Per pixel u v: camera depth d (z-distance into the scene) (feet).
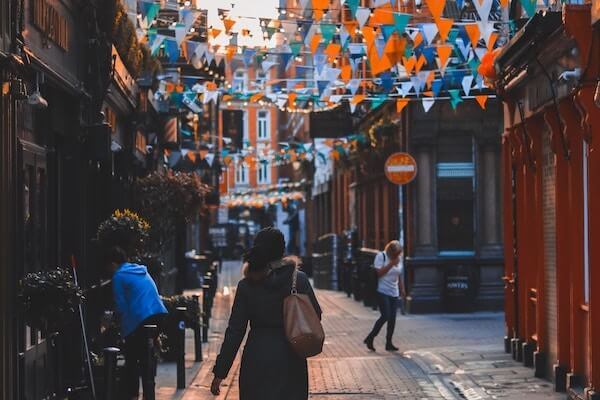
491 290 97.60
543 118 53.36
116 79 58.90
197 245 198.39
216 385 29.32
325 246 146.82
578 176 46.06
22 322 35.99
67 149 49.21
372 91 100.68
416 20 77.87
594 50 41.50
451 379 53.21
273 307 28.78
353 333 80.23
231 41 61.16
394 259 67.36
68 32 47.29
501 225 98.02
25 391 36.58
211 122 159.94
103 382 38.50
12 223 35.06
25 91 35.40
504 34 64.13
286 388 28.40
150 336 40.96
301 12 73.31
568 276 48.57
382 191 115.85
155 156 95.30
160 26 78.54
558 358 48.73
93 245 53.16
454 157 98.07
